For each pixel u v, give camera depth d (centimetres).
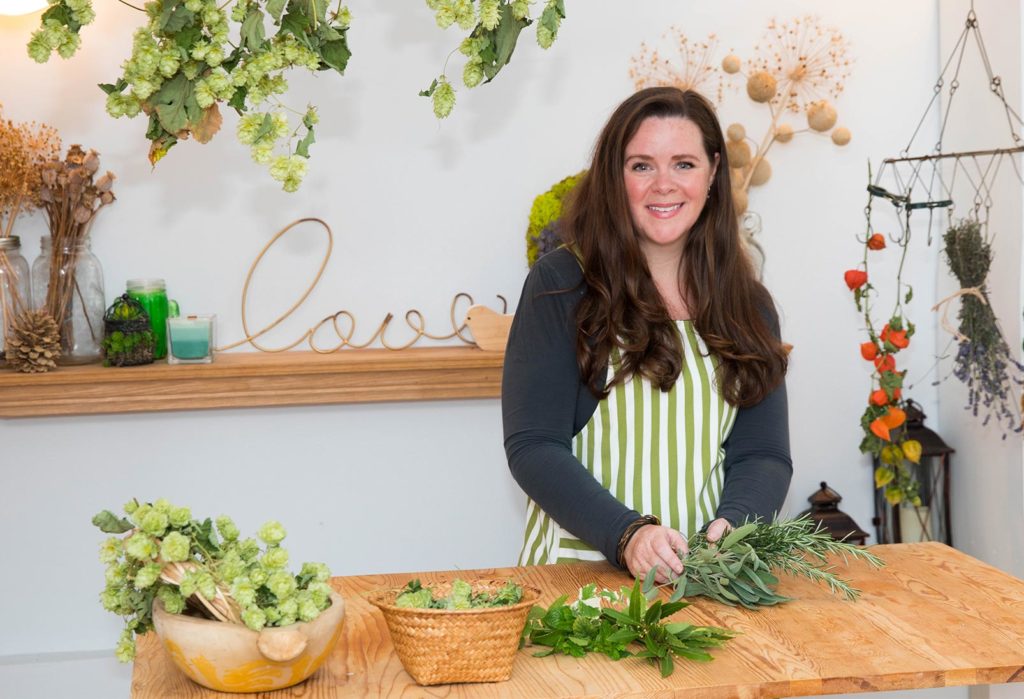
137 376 298
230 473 328
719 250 217
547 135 335
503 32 166
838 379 356
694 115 209
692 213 207
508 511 343
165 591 142
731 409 216
